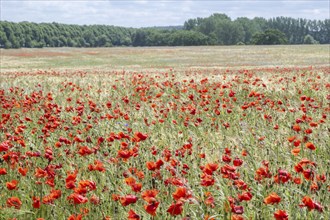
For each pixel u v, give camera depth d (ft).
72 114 30.96
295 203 13.51
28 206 14.61
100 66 141.38
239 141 21.88
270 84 47.52
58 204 14.73
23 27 442.09
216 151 20.81
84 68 128.77
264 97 35.55
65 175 17.31
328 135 23.04
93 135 24.14
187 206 13.08
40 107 33.35
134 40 527.81
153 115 30.01
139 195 14.34
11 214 13.35
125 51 251.80
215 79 57.26
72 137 22.25
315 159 18.67
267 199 11.66
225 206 11.82
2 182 16.53
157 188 15.15
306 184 14.94
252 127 25.29
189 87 44.27
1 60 179.01
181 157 18.19
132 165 17.70
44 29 460.96
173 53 223.30
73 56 210.79
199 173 16.83
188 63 148.15
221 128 26.30
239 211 11.28
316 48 238.68
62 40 472.03
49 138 22.80
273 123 26.91
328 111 30.14
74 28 498.69
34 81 59.77
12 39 422.41
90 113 30.42
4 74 77.82
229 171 13.70
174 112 30.96
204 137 24.08
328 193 14.01
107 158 18.75
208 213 12.84
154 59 181.06
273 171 16.70
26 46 439.63
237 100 37.91
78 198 12.19
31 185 16.06
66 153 19.36
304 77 55.98
